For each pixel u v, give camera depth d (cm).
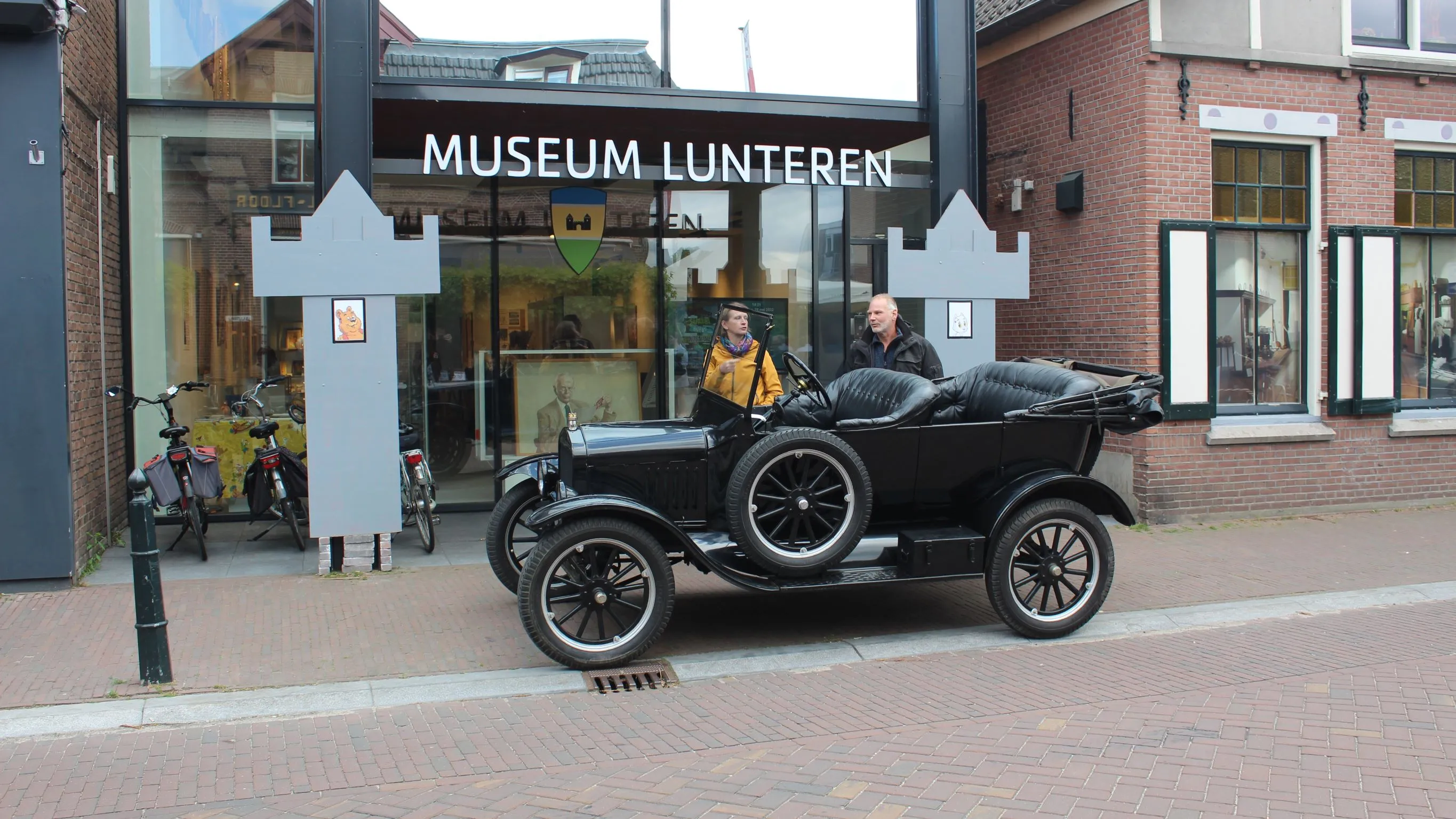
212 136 887
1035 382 645
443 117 934
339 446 742
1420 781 401
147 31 877
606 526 550
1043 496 616
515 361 1022
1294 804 383
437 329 1005
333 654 580
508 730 479
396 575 759
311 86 898
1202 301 962
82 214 746
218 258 901
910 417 593
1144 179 946
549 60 912
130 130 875
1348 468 1021
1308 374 1016
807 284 1070
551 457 686
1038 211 1084
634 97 903
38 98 675
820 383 637
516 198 1016
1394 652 580
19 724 479
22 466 686
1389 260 1027
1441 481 1059
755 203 1060
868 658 585
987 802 389
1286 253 1015
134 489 527
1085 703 502
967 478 616
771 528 589
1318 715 476
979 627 639
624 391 1045
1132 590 719
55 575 695
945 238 867
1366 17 1028
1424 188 1066
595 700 520
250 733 477
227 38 886
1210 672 547
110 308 834
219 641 599
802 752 445
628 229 1040
